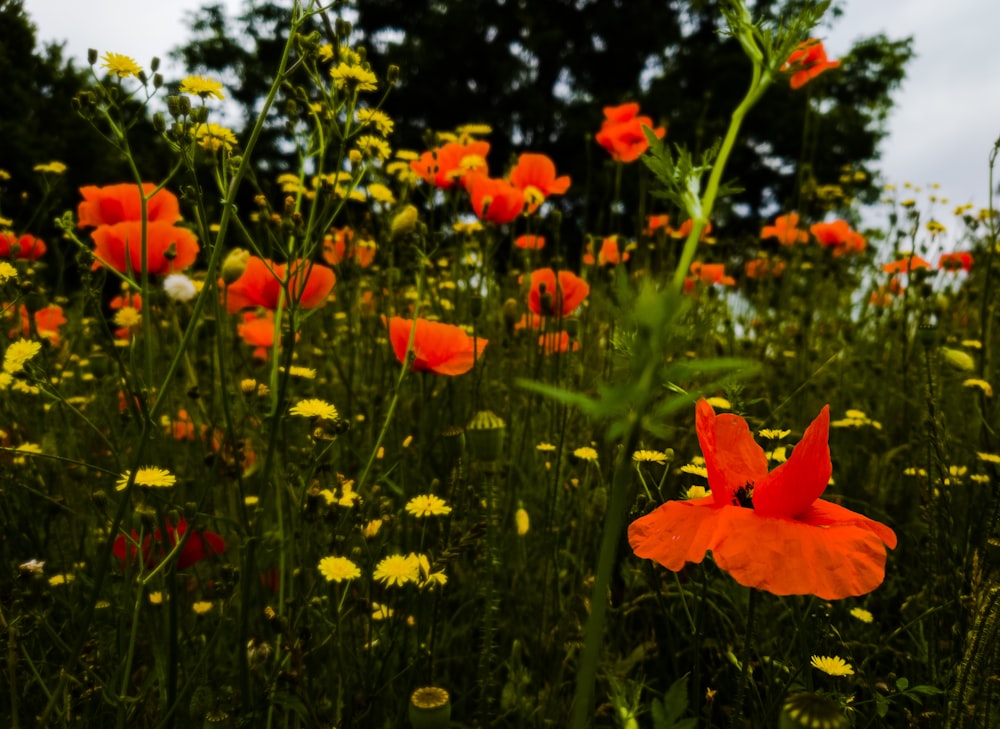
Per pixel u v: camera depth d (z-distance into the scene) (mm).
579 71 4859
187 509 380
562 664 448
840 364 809
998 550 374
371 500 437
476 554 507
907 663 456
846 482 650
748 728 406
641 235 1101
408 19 4941
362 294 814
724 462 316
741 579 264
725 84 4441
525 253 1033
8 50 2539
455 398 675
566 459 595
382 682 419
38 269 773
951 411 743
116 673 380
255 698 378
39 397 626
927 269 812
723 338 833
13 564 476
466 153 822
